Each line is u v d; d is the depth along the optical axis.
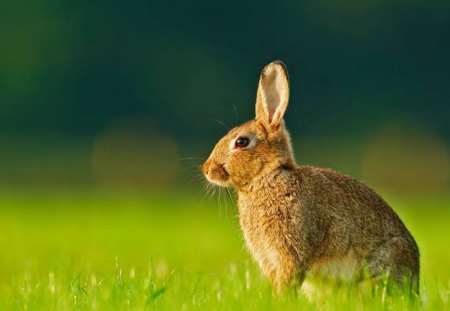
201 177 21.88
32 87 80.50
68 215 48.06
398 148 68.50
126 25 81.81
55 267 18.81
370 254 16.59
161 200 58.06
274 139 17.38
